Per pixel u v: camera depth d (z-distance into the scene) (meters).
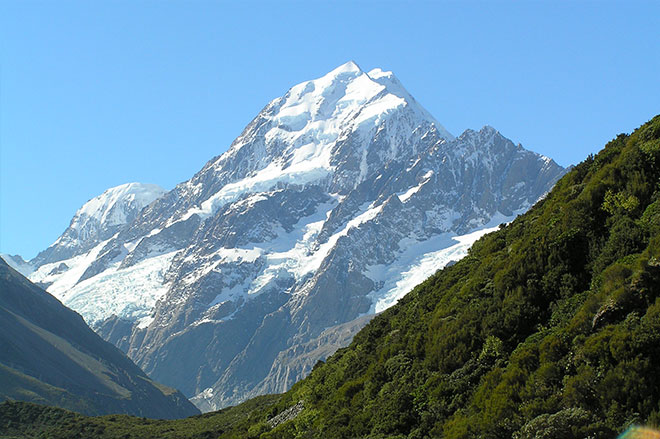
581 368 58.88
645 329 57.56
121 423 160.25
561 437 54.72
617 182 78.94
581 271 75.31
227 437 117.75
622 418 54.53
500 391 63.47
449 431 64.94
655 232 70.06
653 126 83.12
